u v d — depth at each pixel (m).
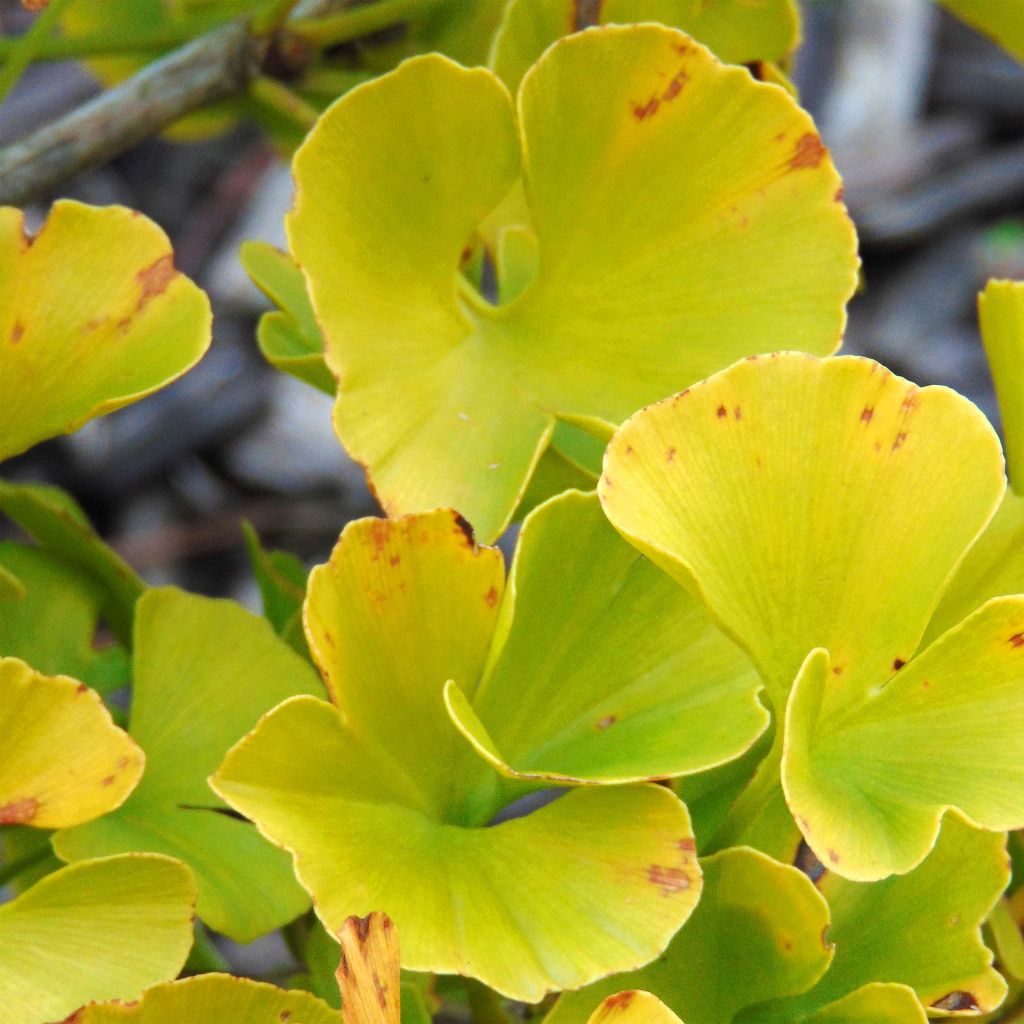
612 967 0.50
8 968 0.51
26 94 1.74
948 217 2.09
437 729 0.52
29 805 0.51
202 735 0.55
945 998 0.52
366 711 0.51
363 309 0.54
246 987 0.50
